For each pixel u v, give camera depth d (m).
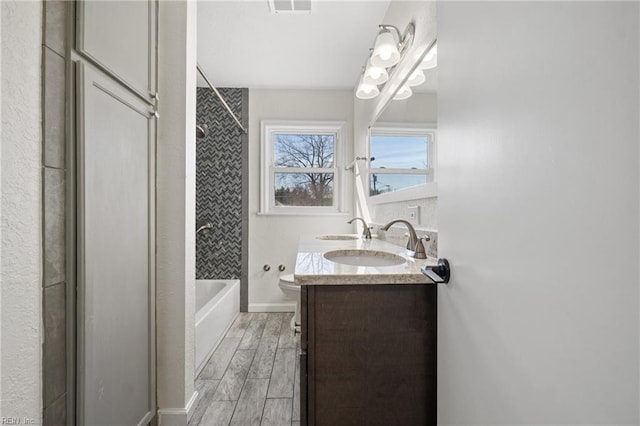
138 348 1.22
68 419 0.85
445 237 0.83
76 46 0.87
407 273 0.98
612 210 0.36
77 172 0.87
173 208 1.46
